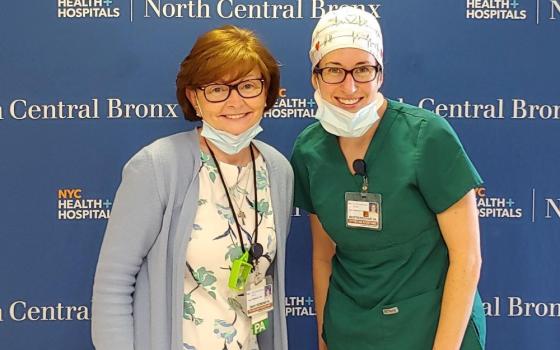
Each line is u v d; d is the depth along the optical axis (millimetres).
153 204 1298
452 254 1399
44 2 1833
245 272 1338
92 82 1854
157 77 1857
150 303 1325
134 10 1838
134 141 1875
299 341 1938
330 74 1369
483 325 1513
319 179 1483
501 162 1887
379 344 1451
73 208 1884
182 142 1372
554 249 1909
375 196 1406
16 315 1901
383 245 1429
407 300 1428
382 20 1853
